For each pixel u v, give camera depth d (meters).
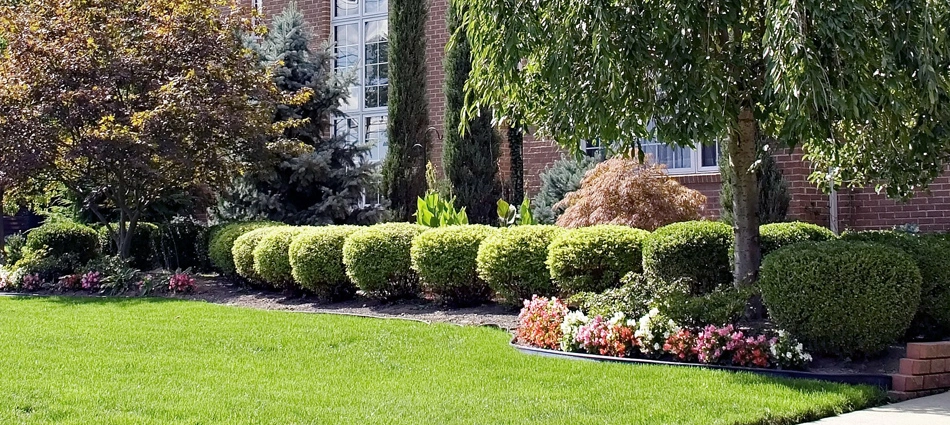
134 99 12.90
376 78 18.16
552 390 6.09
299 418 5.30
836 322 6.63
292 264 11.19
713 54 7.09
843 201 12.20
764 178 11.77
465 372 6.76
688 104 6.73
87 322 9.31
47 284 13.20
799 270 6.74
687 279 7.93
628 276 8.08
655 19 6.84
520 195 15.27
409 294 10.88
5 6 13.26
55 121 12.60
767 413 5.34
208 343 8.02
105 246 15.44
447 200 14.59
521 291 9.63
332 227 11.49
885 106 6.70
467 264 9.99
